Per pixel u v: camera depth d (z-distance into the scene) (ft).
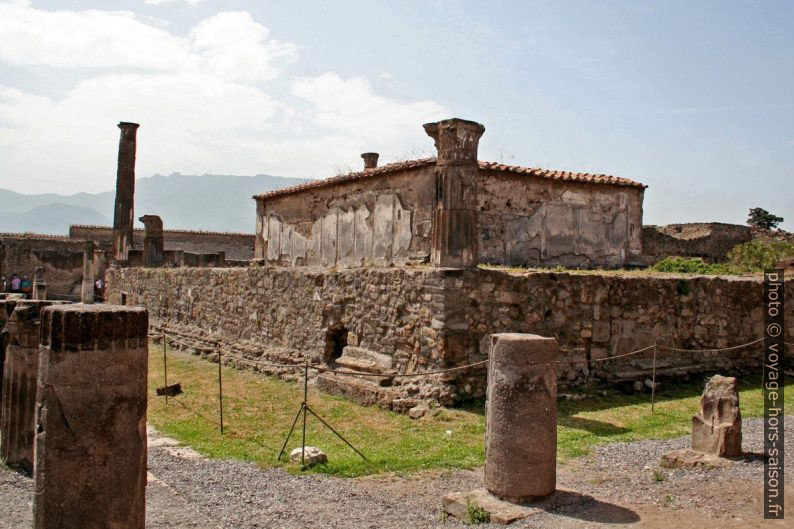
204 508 21.13
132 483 15.38
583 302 39.99
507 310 37.19
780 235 106.32
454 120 36.65
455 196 36.70
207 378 47.37
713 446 26.71
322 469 25.79
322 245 66.28
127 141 96.27
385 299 39.83
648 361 42.47
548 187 56.13
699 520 19.74
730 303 46.98
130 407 15.38
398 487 23.77
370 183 59.16
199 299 64.44
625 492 22.57
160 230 88.17
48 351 14.92
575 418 33.94
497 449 21.21
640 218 62.08
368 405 36.91
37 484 14.96
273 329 51.47
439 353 35.37
